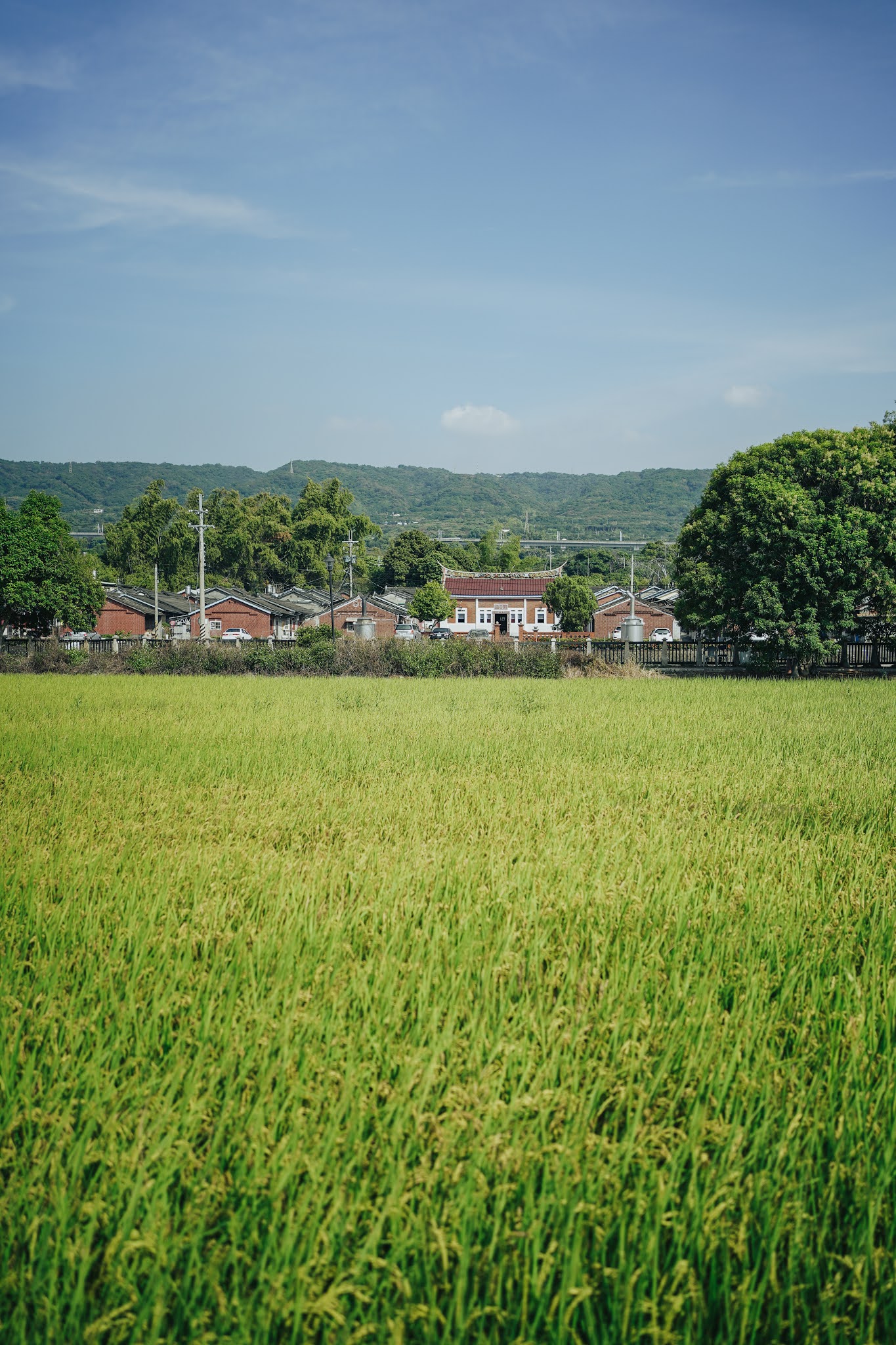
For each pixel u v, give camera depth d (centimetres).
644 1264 243
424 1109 311
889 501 3206
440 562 11656
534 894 554
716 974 438
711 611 3556
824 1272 259
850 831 796
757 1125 318
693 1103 322
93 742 1350
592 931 491
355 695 2342
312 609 8944
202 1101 305
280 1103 314
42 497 5166
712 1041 356
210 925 503
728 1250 256
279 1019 375
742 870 639
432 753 1273
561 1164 276
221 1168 288
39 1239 254
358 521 12362
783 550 3278
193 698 2212
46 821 816
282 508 12544
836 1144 306
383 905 530
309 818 841
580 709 1972
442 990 406
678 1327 240
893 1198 282
